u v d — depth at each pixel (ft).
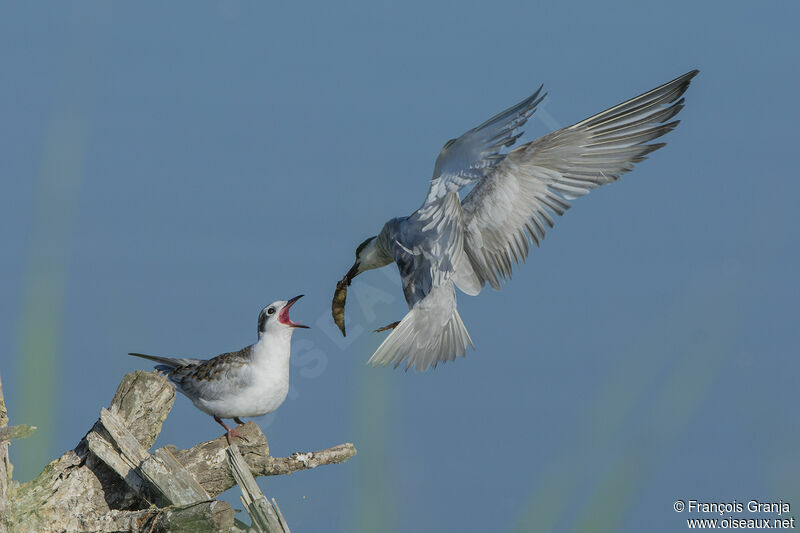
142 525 32.94
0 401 32.60
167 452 34.68
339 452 38.29
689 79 32.40
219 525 31.14
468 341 34.32
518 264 34.58
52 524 33.68
